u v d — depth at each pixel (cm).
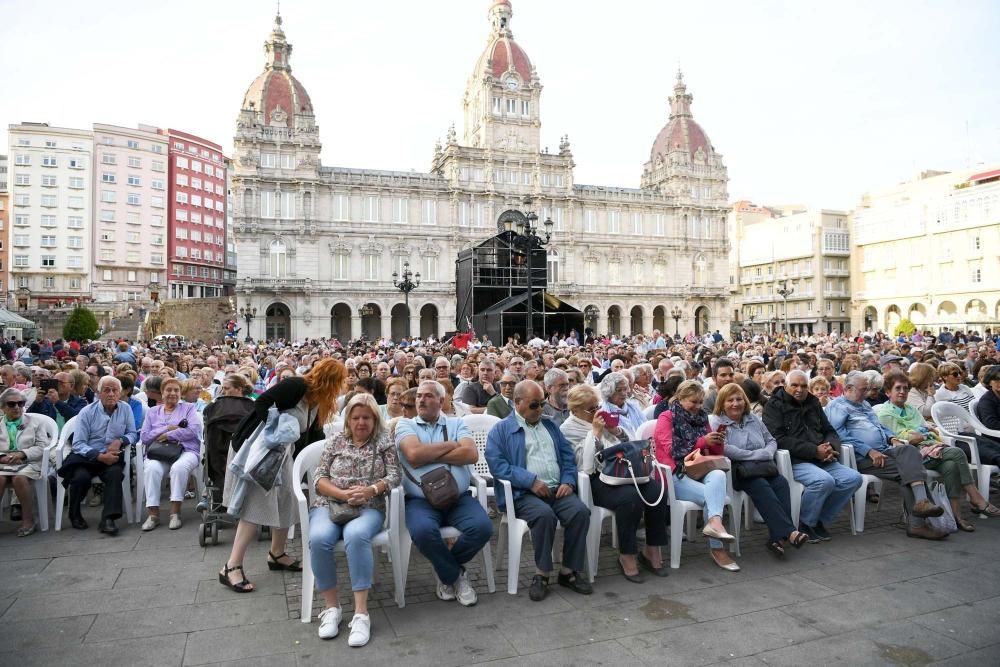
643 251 8562
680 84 9100
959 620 661
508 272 5666
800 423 962
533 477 773
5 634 635
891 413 1066
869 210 8819
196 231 10325
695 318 9019
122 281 9462
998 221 7112
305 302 6969
